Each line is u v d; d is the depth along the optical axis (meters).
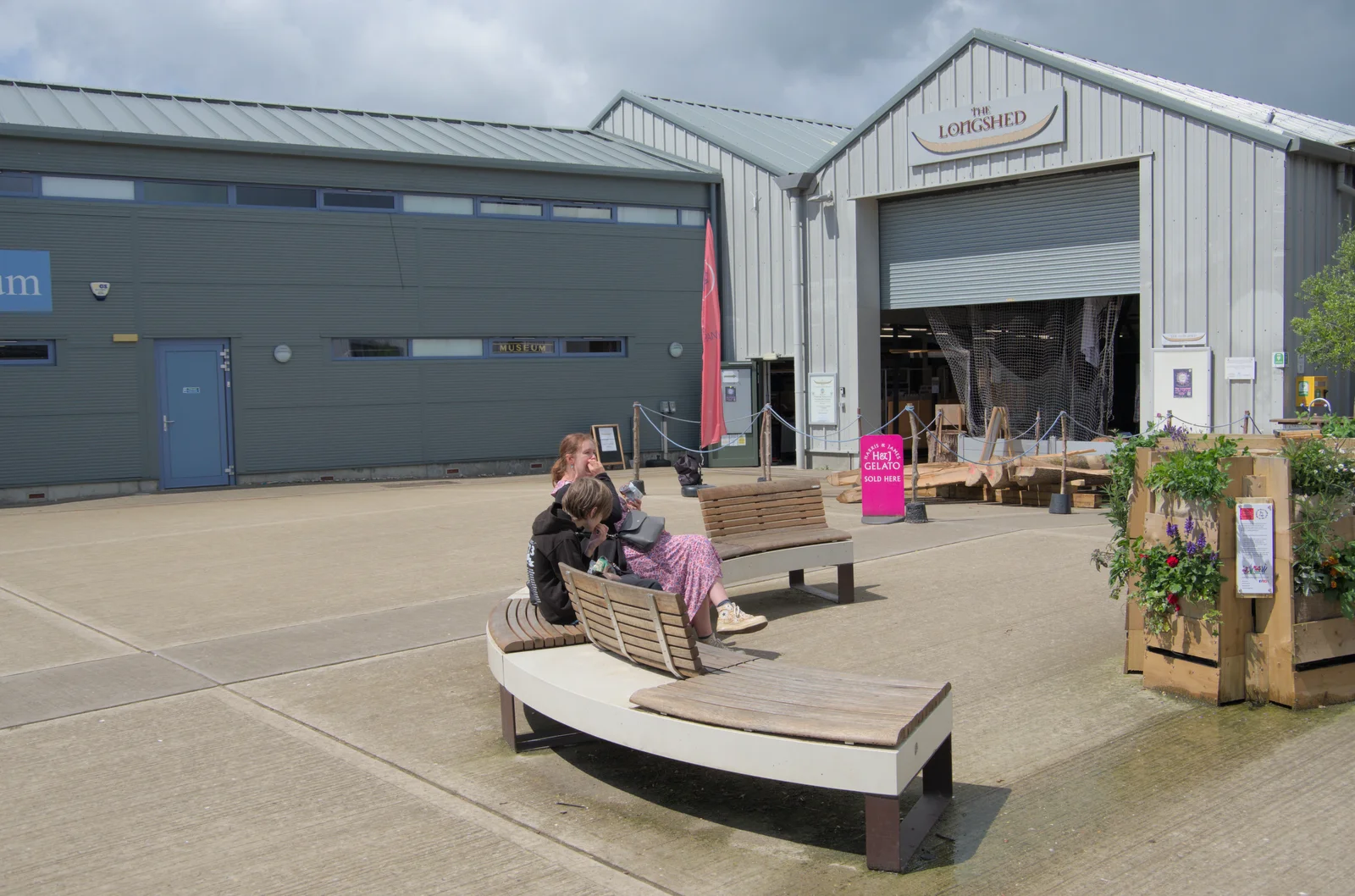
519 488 18.30
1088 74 16.55
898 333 23.67
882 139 19.41
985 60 17.80
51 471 17.80
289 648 7.10
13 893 3.85
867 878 3.88
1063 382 18.67
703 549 6.07
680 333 23.06
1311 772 4.66
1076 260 17.52
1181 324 15.83
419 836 4.28
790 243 21.50
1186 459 5.45
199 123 20.00
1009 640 6.94
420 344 20.69
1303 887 3.70
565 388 21.98
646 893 3.80
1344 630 5.62
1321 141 15.91
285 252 19.45
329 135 20.80
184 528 13.39
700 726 4.09
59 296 17.77
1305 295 14.70
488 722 5.65
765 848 4.16
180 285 18.66
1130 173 16.73
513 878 3.91
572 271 21.95
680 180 22.73
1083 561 9.48
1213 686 5.53
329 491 18.30
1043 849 4.05
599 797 4.68
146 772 4.99
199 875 3.97
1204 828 4.17
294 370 19.61
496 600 8.48
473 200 21.05
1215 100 18.95
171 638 7.45
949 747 4.43
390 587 9.12
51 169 17.59
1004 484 13.98
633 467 22.53
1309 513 5.45
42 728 5.58
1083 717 5.46
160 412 18.64
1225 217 15.31
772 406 23.50
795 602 8.16
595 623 5.09
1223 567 5.47
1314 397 14.75
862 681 4.48
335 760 5.12
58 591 9.28
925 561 9.74
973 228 18.86
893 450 12.20
